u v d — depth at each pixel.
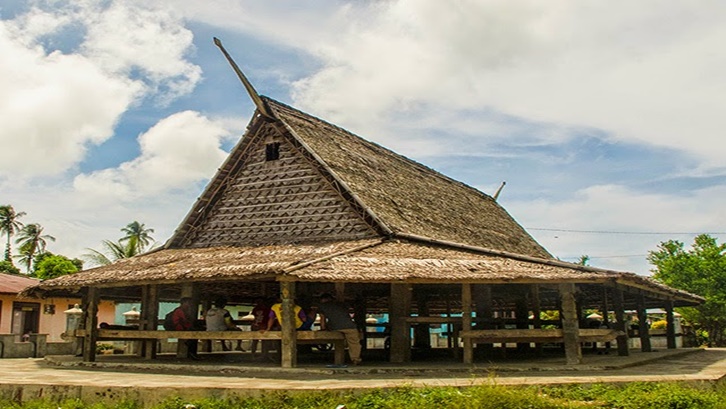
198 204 19.31
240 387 9.68
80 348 19.19
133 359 16.50
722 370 13.09
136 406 9.80
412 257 14.30
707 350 22.91
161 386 9.91
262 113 18.59
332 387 9.61
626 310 26.03
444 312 27.52
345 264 13.20
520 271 13.32
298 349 18.78
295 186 18.19
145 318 16.78
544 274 13.02
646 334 19.20
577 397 9.76
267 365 13.56
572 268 14.79
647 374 12.08
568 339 13.00
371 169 20.08
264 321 15.31
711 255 31.72
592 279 12.91
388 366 13.20
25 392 10.59
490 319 17.77
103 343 27.47
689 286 31.08
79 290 16.86
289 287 12.85
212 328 15.00
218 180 19.31
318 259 13.24
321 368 12.70
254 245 18.00
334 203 17.38
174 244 19.72
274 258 14.73
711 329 31.52
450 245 16.73
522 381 10.48
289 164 18.50
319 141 18.91
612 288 17.30
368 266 13.21
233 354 19.28
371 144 23.42
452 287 19.36
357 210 16.91
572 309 13.07
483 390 9.14
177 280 13.98
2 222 66.25
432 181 25.55
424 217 19.31
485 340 14.05
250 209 18.80
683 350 21.27
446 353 19.67
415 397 9.16
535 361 15.05
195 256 17.16
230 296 20.84
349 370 12.31
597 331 13.32
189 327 15.98
